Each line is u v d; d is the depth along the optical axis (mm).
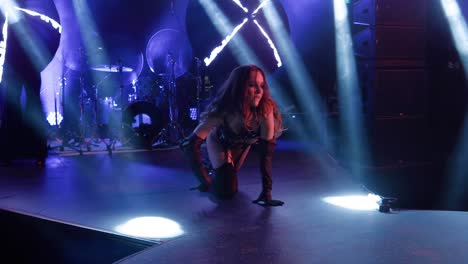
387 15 4594
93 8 8125
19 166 4484
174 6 8391
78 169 4281
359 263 1707
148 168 4367
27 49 4496
